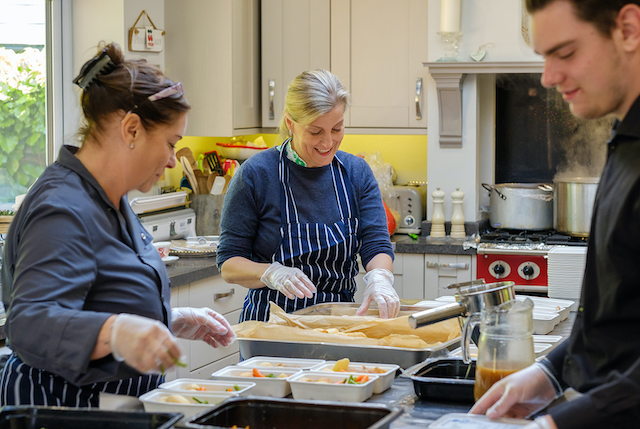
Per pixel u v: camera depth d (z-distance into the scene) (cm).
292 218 238
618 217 112
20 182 366
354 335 187
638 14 108
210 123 415
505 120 441
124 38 379
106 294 145
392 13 420
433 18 401
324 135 227
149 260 156
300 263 238
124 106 145
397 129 428
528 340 138
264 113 444
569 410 107
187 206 422
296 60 435
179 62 414
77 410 120
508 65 385
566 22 111
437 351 176
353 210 247
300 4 431
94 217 144
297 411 126
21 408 121
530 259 371
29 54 366
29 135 369
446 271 386
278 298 236
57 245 133
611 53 111
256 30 440
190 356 332
